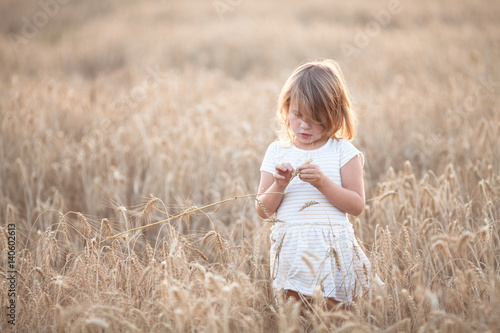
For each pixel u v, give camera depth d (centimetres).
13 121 513
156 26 1677
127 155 498
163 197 426
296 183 251
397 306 235
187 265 246
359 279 239
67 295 242
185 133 542
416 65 1034
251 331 202
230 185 414
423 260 280
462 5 1664
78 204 441
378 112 604
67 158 489
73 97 670
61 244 324
